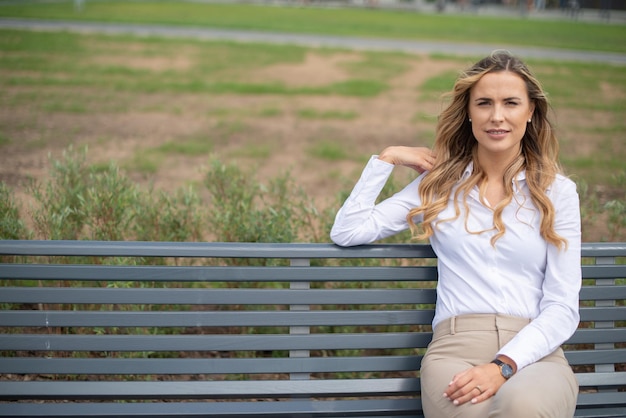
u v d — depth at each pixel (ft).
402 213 10.04
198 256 9.61
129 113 41.63
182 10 108.68
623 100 49.03
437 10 140.97
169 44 67.62
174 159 32.55
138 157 32.35
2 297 9.43
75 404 9.56
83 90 47.26
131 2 121.80
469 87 9.58
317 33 82.07
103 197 14.83
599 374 10.15
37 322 9.48
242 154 33.96
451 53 67.62
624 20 124.16
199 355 13.98
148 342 9.59
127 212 15.19
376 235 9.96
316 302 9.80
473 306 9.46
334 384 9.83
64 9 98.53
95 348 9.53
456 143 9.98
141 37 70.18
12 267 9.37
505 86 9.34
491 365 8.82
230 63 59.72
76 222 15.01
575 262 9.34
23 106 41.68
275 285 14.84
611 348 10.19
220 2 136.05
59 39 67.00
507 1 152.66
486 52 68.85
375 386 9.85
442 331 9.54
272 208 15.84
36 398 9.68
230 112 43.09
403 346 9.95
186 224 15.70
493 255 9.47
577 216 9.47
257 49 66.80
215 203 16.81
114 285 13.78
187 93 48.08
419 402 9.86
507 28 98.68
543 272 9.59
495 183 9.77
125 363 9.53
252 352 14.24
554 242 9.25
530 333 8.98
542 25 107.14
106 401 12.16
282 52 65.57
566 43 79.97
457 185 9.83
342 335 9.87
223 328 14.37
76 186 15.88
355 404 9.78
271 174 30.63
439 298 9.78
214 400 12.48
